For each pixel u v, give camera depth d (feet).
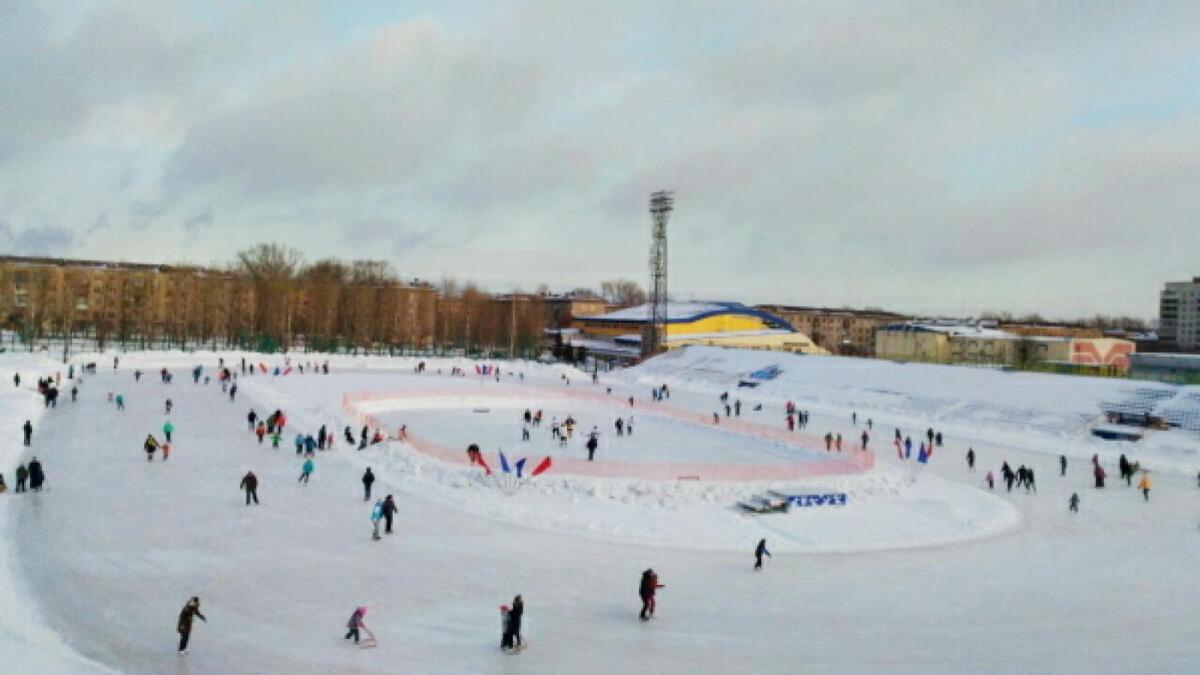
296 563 101.04
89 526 111.75
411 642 78.84
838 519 135.23
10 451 156.04
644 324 504.84
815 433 249.34
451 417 249.96
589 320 608.60
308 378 339.98
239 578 94.73
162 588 90.38
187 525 114.93
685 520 129.39
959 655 80.79
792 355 409.08
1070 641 85.40
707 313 545.03
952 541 125.18
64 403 229.25
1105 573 110.83
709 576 103.45
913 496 155.22
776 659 78.38
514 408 279.49
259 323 515.09
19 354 336.08
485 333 581.94
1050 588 103.24
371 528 117.91
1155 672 77.92
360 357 438.40
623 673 74.02
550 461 153.79
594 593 95.14
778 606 93.30
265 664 72.64
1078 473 192.24
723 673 74.79
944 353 495.82
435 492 140.77
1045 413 270.87
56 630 77.51
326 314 517.96
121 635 77.30
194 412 222.28
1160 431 239.91
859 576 106.01
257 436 187.32
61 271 554.87
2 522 111.04
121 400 223.51
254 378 321.11
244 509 124.88
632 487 144.87
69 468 146.41
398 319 577.84
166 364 362.33
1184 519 145.79
